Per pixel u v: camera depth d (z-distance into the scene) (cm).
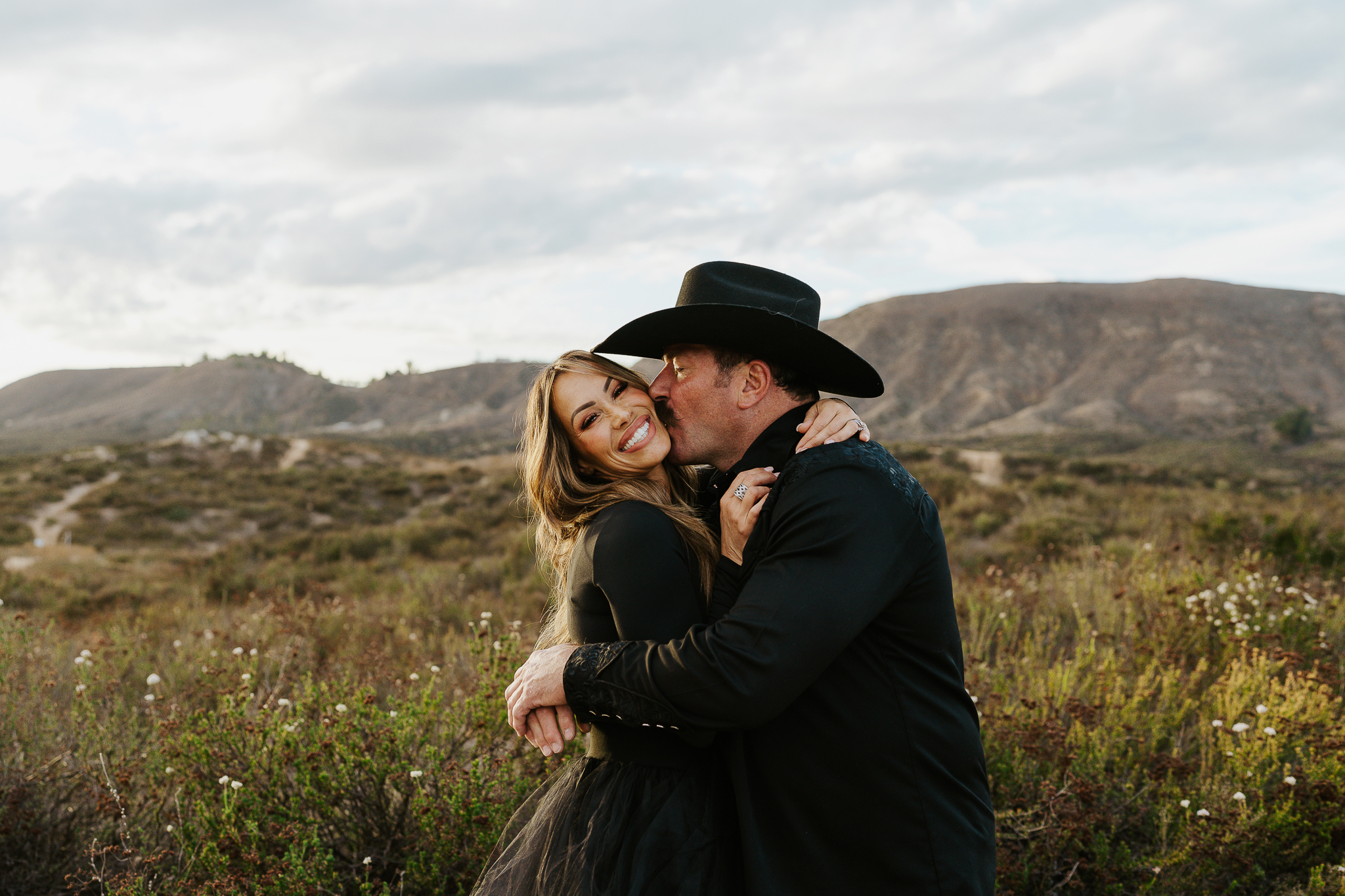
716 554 170
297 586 1272
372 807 282
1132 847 294
